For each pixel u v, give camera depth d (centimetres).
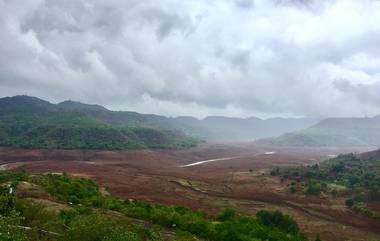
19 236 2439
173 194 9775
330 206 9200
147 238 4131
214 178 13400
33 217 4000
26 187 6109
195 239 4797
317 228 7231
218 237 5022
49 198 5859
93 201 6109
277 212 6334
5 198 4272
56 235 3444
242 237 4988
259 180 12669
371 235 6975
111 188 10138
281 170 14350
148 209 5862
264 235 5181
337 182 11594
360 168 13762
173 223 5375
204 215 6378
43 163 15050
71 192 6544
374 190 10069
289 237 5406
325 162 16512
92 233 2920
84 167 14325
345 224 7681
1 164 14950
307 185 11106
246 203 9119
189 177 13488
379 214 8238
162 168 16200
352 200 9294
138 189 10181
